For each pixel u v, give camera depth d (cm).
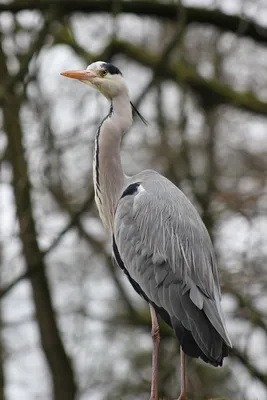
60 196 1462
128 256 828
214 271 823
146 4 1457
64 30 1472
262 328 1302
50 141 1266
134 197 844
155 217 820
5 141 1355
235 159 1608
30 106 1325
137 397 1459
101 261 1595
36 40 1279
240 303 1360
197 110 1630
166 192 836
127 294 1563
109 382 1475
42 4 1373
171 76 1575
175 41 1242
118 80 885
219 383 1425
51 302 1445
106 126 884
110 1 1424
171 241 806
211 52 1698
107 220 900
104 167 885
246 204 1381
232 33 1480
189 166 1432
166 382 1348
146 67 1584
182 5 1275
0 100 1248
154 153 1528
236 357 1337
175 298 794
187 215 823
